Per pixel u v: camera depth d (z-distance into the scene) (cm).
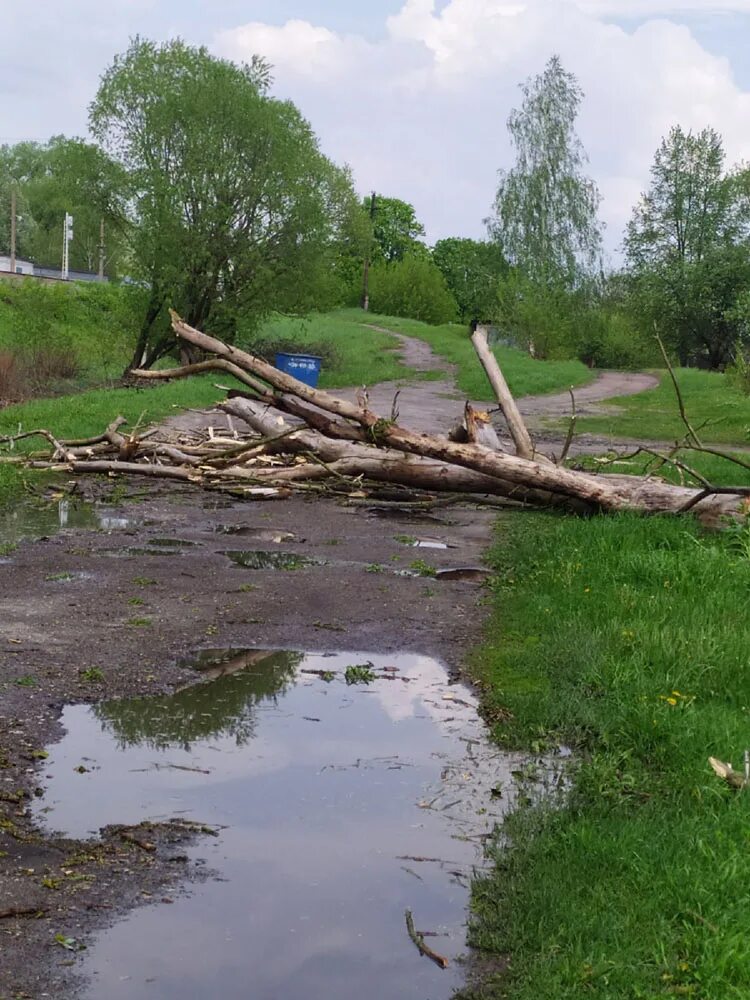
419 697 679
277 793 527
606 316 7325
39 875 437
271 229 3847
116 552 1091
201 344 1451
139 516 1318
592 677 682
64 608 850
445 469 1419
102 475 1622
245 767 557
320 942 398
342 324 7531
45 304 3531
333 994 367
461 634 823
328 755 579
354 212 4184
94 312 3853
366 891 436
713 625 784
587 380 5091
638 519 1185
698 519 1211
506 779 555
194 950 389
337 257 4188
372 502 1436
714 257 6781
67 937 393
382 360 5456
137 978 371
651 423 3122
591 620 816
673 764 560
